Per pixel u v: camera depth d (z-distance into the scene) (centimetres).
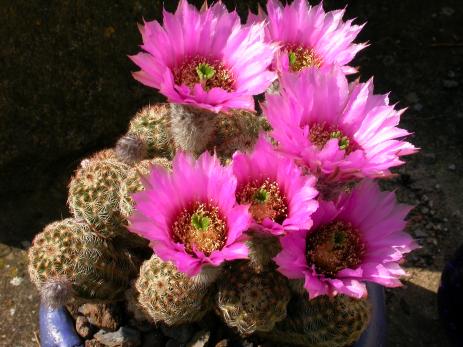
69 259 37
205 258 29
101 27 60
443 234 65
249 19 37
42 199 66
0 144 62
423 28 81
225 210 31
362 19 81
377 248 32
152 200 30
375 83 76
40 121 62
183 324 42
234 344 42
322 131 33
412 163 70
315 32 38
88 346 42
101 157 46
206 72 33
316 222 33
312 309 37
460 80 76
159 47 32
